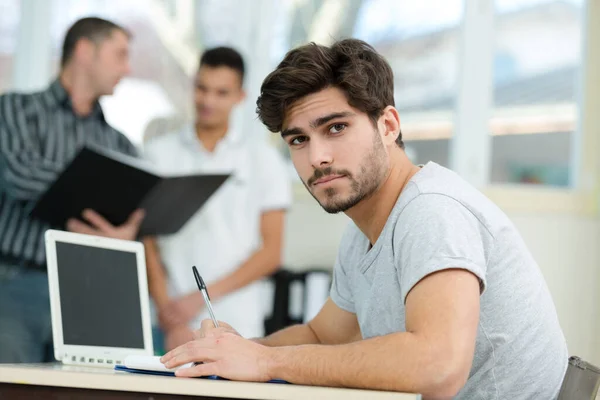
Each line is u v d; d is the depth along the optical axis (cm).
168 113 407
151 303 330
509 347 151
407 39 422
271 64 415
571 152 421
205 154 350
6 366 128
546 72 422
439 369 125
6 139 314
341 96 146
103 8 410
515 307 151
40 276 308
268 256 347
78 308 181
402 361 125
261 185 353
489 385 153
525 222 411
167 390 119
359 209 159
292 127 149
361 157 148
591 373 142
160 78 408
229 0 411
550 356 156
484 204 151
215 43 411
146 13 409
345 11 420
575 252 411
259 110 153
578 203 413
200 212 339
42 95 324
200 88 349
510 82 422
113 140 335
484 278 138
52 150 319
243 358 131
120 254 194
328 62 146
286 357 131
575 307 408
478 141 419
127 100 406
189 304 331
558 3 422
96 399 120
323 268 399
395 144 159
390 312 153
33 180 311
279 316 379
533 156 421
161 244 334
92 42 327
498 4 421
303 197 405
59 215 288
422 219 142
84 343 180
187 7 411
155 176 281
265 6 414
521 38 422
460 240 139
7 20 407
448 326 128
